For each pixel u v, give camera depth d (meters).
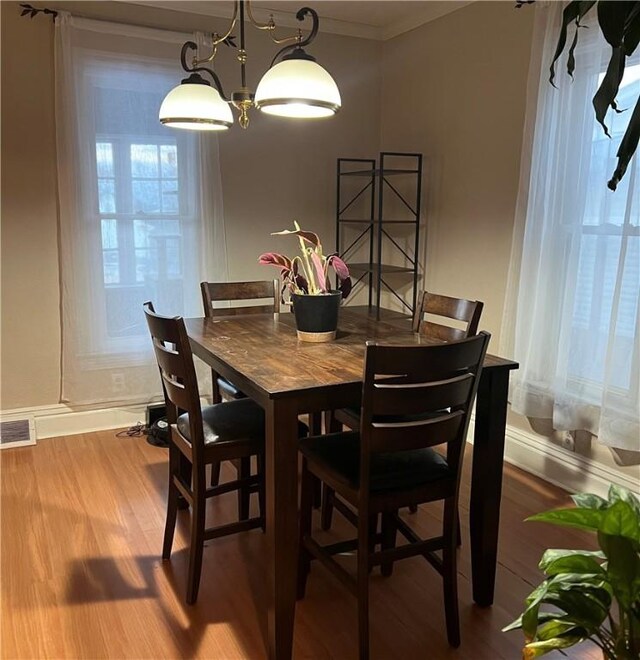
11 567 2.23
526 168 2.93
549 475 3.03
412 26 3.80
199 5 3.49
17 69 3.14
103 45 3.26
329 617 2.01
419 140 3.86
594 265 2.65
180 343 1.90
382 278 4.33
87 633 1.90
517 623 1.26
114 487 2.88
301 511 2.05
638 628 1.20
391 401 1.65
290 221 4.04
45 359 3.44
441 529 2.56
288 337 2.36
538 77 2.81
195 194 3.61
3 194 3.21
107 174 3.37
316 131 4.01
